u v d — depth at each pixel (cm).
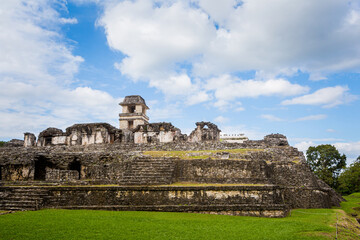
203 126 4628
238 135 5225
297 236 1567
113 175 3178
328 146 5428
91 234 1509
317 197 2936
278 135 4669
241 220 1947
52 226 1667
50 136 4597
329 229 1766
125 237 1466
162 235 1514
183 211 2220
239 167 2733
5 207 2294
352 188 5441
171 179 2673
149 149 3822
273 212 2188
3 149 4059
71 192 2447
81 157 3466
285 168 3050
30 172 3250
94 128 4466
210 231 1620
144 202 2342
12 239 1420
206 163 2812
